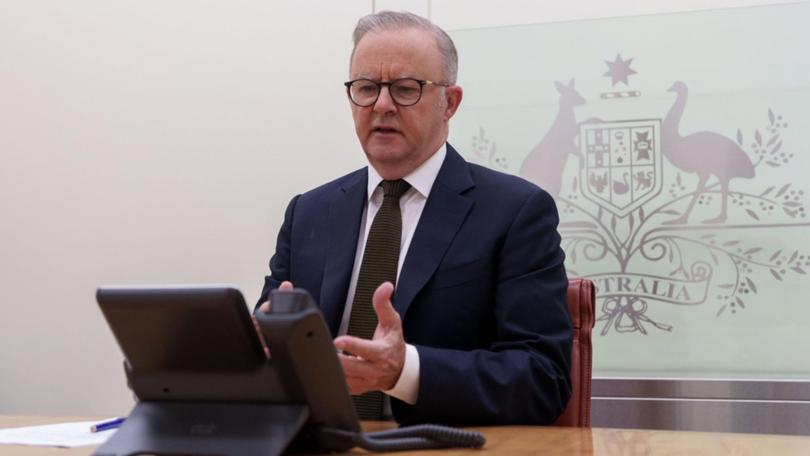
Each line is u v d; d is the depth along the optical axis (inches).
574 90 129.6
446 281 76.2
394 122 79.4
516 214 77.3
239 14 146.8
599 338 126.0
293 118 143.6
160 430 45.8
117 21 152.4
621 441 54.7
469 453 48.9
